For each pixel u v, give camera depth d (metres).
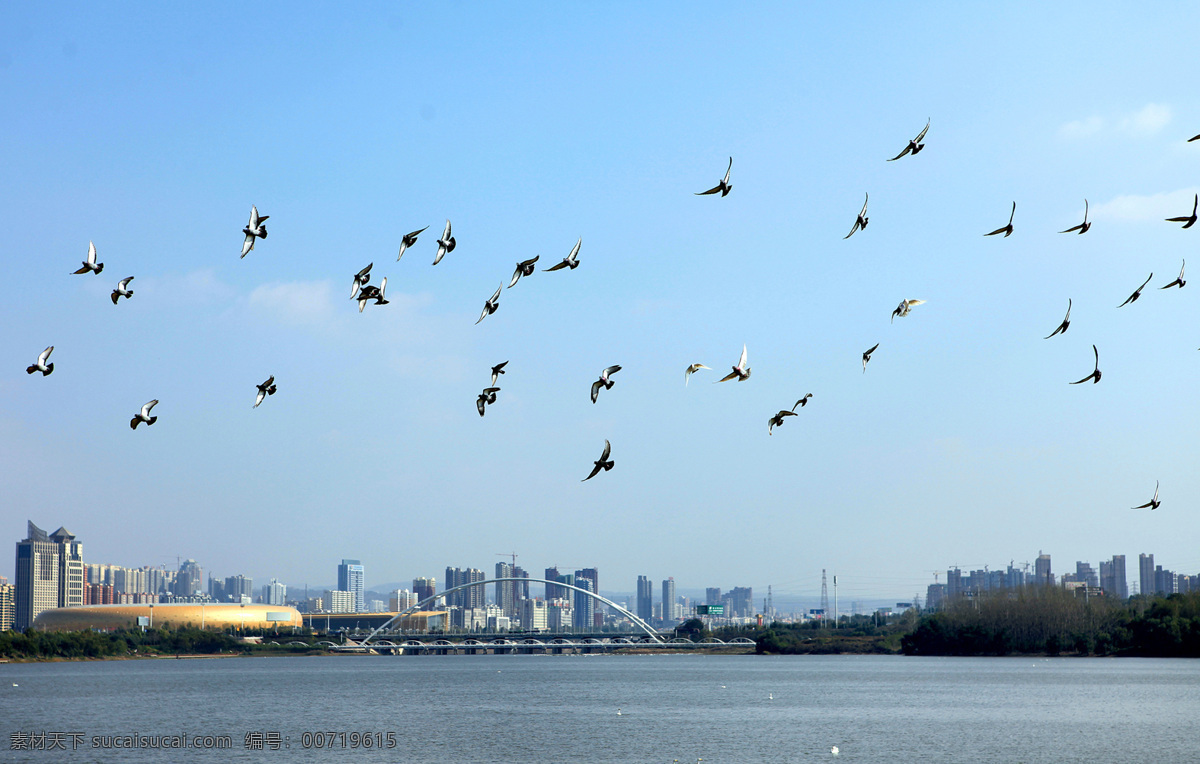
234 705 147.12
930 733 104.38
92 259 45.09
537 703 148.88
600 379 40.22
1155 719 115.62
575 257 42.66
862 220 41.81
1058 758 86.94
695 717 123.62
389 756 89.81
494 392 45.91
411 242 42.53
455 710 136.50
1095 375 42.00
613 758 87.81
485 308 43.59
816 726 111.88
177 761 87.62
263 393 45.50
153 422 45.88
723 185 37.03
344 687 195.00
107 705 148.00
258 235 44.06
